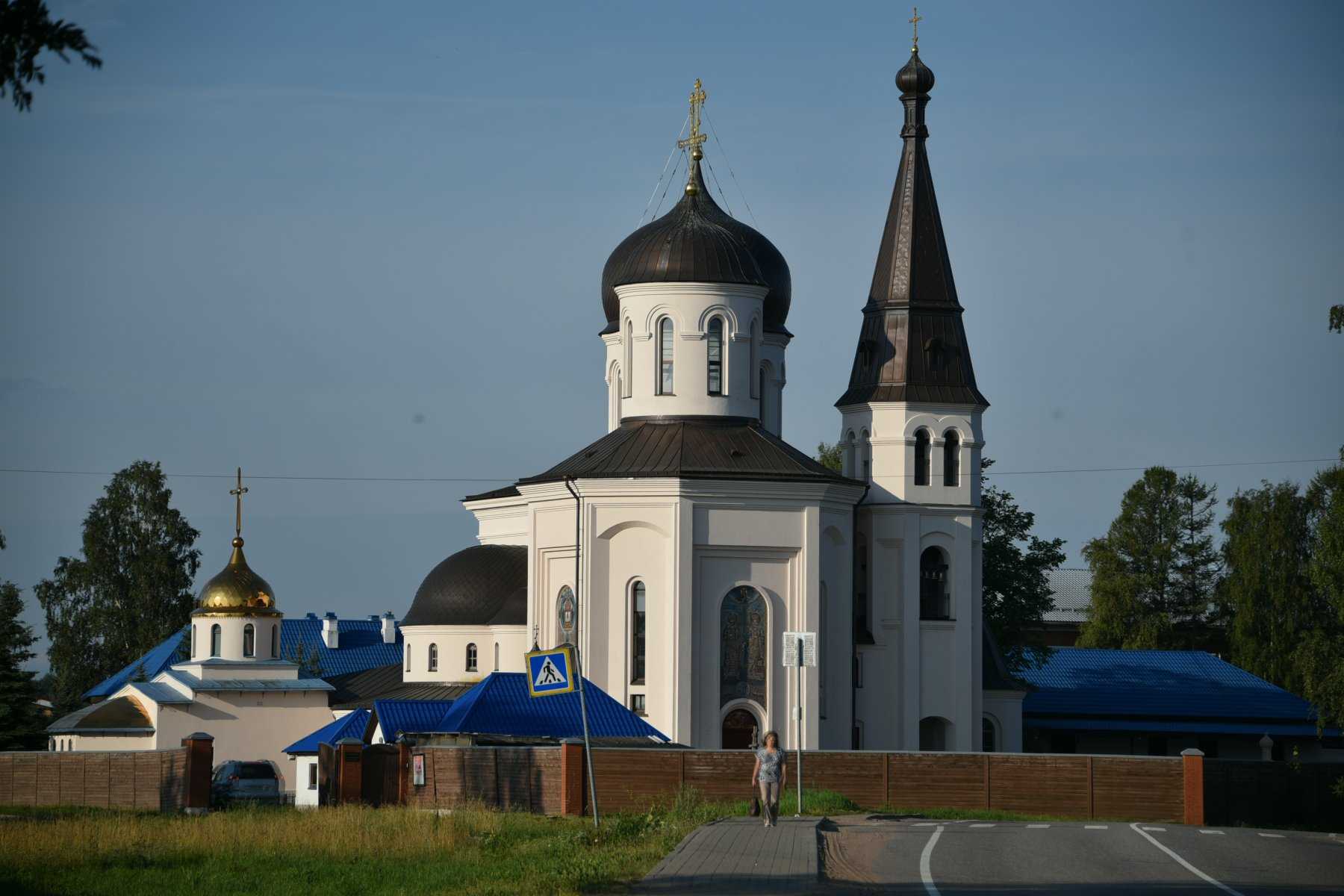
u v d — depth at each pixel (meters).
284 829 88.75
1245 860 73.88
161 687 192.50
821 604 146.88
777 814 89.56
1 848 83.19
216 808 133.38
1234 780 116.81
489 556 176.38
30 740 198.38
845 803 107.88
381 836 85.94
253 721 188.25
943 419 161.62
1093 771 113.94
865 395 162.50
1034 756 114.38
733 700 141.88
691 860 70.69
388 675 192.38
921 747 160.75
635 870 67.88
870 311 165.50
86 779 141.25
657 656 141.00
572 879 64.44
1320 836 96.38
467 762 113.50
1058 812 113.69
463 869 72.94
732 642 142.38
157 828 92.31
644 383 152.00
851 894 60.25
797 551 143.75
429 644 175.00
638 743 129.25
